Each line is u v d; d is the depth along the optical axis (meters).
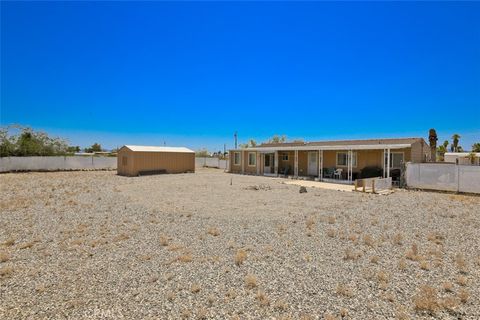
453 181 14.84
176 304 3.70
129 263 5.11
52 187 15.83
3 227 7.47
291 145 27.36
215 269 4.85
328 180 20.53
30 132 31.56
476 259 5.33
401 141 20.36
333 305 3.69
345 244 6.21
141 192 14.22
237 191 14.91
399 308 3.61
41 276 4.56
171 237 6.68
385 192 14.59
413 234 7.02
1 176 22.80
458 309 3.58
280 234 6.96
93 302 3.75
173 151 28.34
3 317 3.39
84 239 6.50
